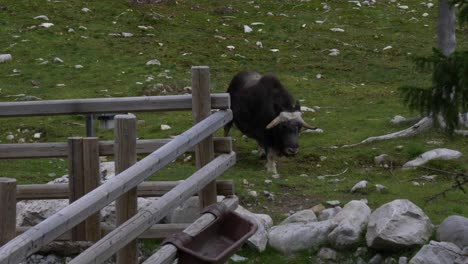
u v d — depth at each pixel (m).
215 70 26.67
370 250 12.02
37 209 12.13
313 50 30.28
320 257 12.07
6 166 16.88
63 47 27.83
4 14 31.03
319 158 17.38
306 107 22.41
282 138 16.55
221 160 10.06
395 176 16.02
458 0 11.42
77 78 24.64
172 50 28.61
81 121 20.77
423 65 11.62
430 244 11.56
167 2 35.03
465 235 11.80
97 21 31.34
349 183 15.59
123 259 9.32
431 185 15.35
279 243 12.30
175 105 10.13
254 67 27.50
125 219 9.34
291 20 34.34
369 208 12.96
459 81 11.08
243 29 32.34
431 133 18.55
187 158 17.02
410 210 12.19
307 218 12.95
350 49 30.59
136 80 24.58
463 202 14.35
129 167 8.89
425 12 37.03
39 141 19.05
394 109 22.20
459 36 32.66
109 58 27.08
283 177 16.08
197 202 11.95
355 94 24.36
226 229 9.05
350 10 36.50
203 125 9.55
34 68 25.47
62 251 11.16
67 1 33.44
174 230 10.48
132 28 30.97
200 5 35.84
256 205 14.22
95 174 10.47
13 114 10.11
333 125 20.53
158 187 10.62
